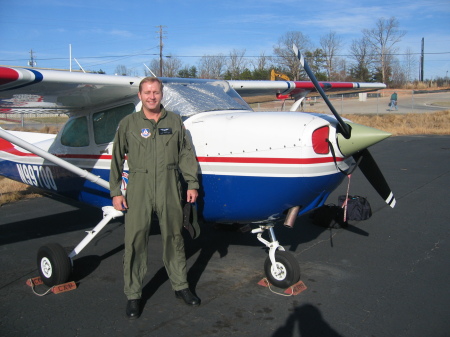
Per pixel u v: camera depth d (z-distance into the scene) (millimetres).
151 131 2885
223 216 3389
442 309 2996
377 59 56969
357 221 5301
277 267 3361
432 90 47281
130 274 3002
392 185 7426
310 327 2775
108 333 2738
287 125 3014
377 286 3402
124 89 3719
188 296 3107
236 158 3146
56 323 2871
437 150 12289
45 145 5098
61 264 3369
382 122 21828
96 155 4246
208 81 4191
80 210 6090
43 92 3660
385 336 2646
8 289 3461
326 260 4008
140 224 2922
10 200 6699
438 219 5316
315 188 3047
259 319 2895
